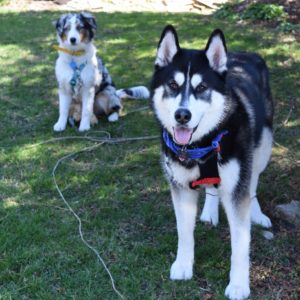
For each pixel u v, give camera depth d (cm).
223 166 109
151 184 166
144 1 479
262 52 278
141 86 240
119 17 408
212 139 108
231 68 131
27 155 188
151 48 309
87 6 474
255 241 133
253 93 126
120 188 164
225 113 108
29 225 142
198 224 143
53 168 177
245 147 112
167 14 413
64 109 212
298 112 209
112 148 192
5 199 158
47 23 402
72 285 119
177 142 108
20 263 127
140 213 149
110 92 221
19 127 214
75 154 188
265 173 167
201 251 130
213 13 410
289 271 122
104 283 120
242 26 345
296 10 354
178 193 118
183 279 120
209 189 130
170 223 144
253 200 142
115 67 280
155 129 206
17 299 114
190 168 112
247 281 115
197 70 107
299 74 245
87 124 211
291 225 140
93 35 208
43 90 254
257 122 122
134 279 120
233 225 113
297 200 151
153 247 132
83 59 205
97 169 176
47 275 123
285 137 190
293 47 284
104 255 130
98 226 143
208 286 118
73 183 168
